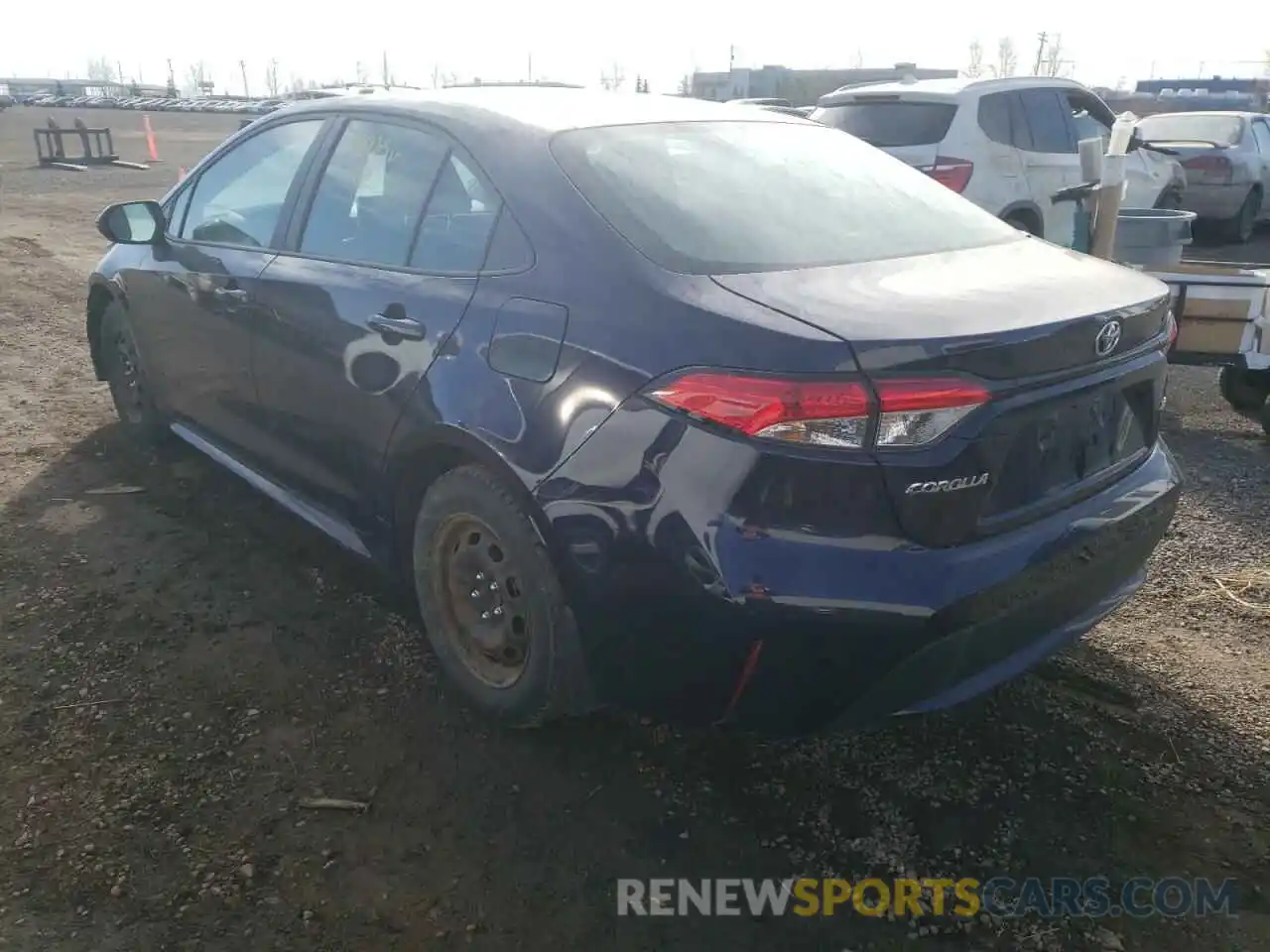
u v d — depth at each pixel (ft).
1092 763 9.30
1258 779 9.11
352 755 9.21
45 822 8.26
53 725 9.45
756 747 9.44
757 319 7.43
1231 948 7.42
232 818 8.38
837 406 6.98
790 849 8.26
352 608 11.62
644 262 8.22
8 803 8.45
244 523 13.67
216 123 146.10
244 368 12.22
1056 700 10.20
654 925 7.48
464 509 9.18
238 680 10.22
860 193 10.21
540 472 8.21
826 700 7.50
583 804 8.68
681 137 10.17
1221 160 39.70
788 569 7.11
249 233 12.53
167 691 10.01
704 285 7.96
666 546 7.45
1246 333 17.31
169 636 10.96
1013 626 7.81
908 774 9.11
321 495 11.43
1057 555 7.96
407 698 10.02
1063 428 8.14
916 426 7.09
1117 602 9.10
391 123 10.94
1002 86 27.04
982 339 7.27
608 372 7.88
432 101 10.77
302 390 11.16
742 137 10.64
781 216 9.29
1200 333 17.58
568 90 11.60
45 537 13.12
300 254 11.52
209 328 12.82
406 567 10.54
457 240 9.65
